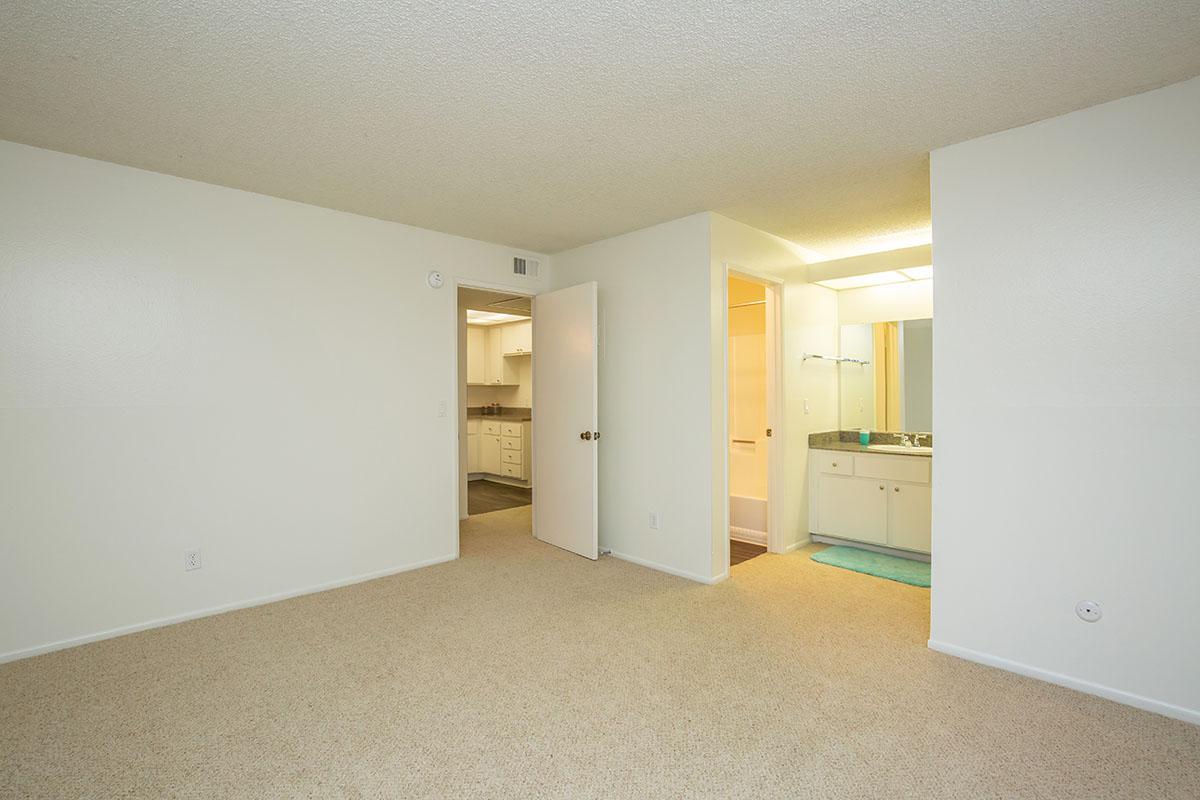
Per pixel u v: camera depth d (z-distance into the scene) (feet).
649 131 7.89
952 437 8.33
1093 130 7.22
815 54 6.08
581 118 7.51
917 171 9.32
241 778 5.75
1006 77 6.55
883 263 13.05
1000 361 7.91
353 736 6.48
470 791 5.59
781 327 13.53
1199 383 6.62
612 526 13.55
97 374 8.84
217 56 6.05
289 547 10.78
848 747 6.27
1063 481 7.49
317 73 6.40
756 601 10.61
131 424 9.13
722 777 5.80
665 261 12.17
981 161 8.05
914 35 5.74
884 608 10.28
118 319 9.00
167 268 9.43
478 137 8.07
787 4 5.25
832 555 13.50
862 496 13.73
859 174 9.47
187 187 9.62
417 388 12.55
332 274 11.28
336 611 10.14
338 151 8.52
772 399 13.75
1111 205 7.11
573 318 13.60
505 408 27.17
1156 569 6.90
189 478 9.68
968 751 6.19
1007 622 7.97
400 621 9.70
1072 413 7.41
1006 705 7.09
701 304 11.49
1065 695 7.32
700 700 7.24
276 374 10.59
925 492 12.73
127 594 9.12
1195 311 6.63
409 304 12.41
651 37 5.76
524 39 5.78
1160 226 6.82
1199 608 6.65
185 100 7.00
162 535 9.43
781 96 6.97
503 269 14.23
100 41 5.76
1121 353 7.07
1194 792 5.56
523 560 13.15
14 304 8.19
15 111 7.25
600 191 10.25
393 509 12.19
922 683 7.64
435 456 12.87
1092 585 7.32
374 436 11.89
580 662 8.25
